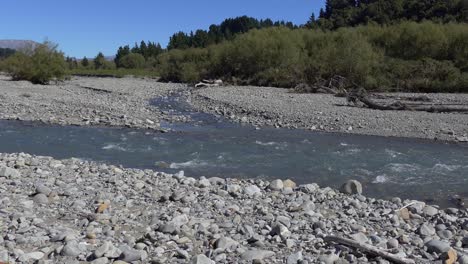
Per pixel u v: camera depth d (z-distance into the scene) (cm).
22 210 739
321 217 776
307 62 4278
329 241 613
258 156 1436
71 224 692
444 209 888
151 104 2911
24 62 4250
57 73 4403
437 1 7775
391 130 1920
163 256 565
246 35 5206
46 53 4325
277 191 972
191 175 1196
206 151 1511
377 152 1505
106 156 1427
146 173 1106
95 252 547
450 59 4228
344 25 8819
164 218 728
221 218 751
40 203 794
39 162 1175
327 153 1485
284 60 4581
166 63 6141
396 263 550
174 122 2188
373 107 2542
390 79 3816
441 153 1501
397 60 4122
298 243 621
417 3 8100
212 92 3631
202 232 659
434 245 608
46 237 609
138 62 9544
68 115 2259
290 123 2134
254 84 4622
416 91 3644
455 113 2327
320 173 1231
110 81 5322
